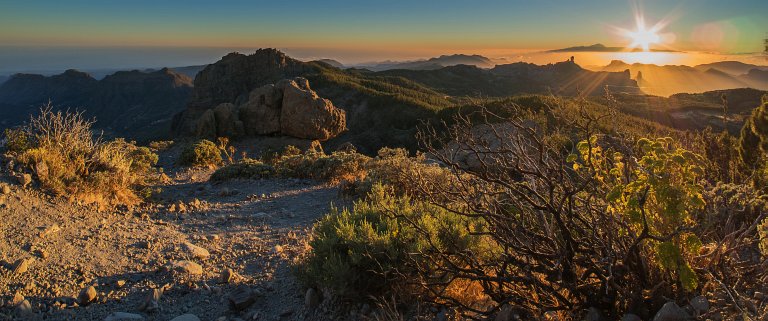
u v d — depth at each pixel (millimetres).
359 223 5211
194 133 36500
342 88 115188
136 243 6312
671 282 2996
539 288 3289
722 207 3371
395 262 4199
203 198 10656
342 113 39125
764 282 2965
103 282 4965
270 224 8211
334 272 4113
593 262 3064
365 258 4238
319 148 36969
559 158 3062
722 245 3023
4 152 8664
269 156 21984
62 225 6430
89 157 9430
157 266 5539
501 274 3330
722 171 5398
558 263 2951
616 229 3045
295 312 4359
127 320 4148
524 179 3422
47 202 7098
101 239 6207
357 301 4242
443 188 3982
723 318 2641
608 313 3141
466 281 4137
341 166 13359
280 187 12172
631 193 2830
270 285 5062
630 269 3014
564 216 3381
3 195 6699
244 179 13320
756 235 3447
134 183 9859
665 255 2633
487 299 3889
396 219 4844
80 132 9898
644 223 2686
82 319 4230
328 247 4605
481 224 4492
